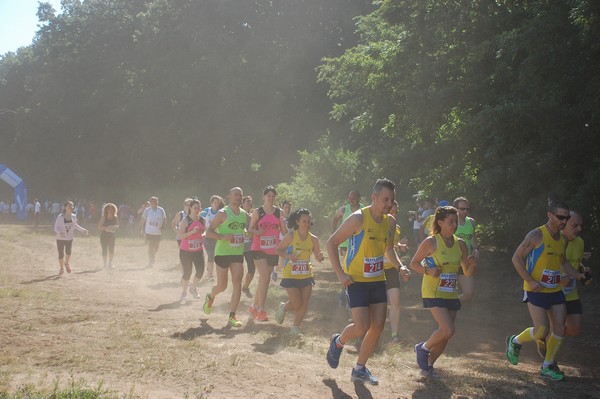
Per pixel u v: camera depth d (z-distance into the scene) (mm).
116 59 53594
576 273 7637
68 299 11938
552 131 13805
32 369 6555
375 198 6480
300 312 9328
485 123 14461
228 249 10094
